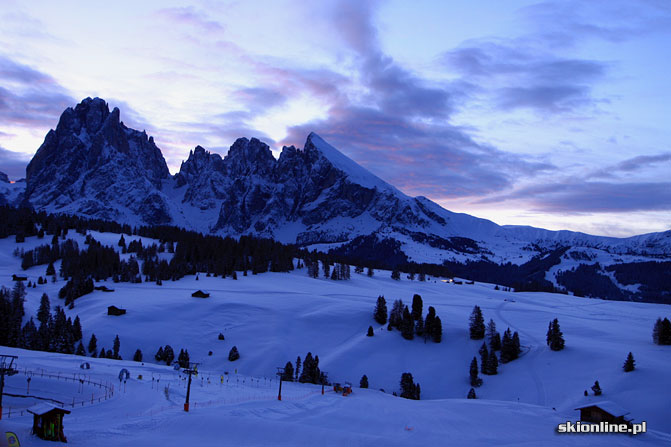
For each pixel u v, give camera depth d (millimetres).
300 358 155875
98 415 66438
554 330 149125
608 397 110125
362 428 77188
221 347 171375
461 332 175000
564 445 70375
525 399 121625
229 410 77875
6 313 159250
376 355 160375
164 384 97375
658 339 150250
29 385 76250
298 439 63594
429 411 95938
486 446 68250
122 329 178750
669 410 100750
